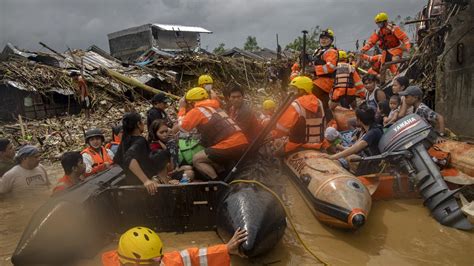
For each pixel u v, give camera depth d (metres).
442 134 6.10
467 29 7.12
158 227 4.67
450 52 7.51
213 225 4.67
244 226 3.79
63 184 4.89
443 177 5.15
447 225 4.62
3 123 15.31
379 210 5.16
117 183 4.82
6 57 17.98
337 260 3.96
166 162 5.07
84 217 4.05
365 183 5.29
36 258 3.72
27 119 15.71
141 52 37.50
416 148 5.20
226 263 3.12
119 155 4.82
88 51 23.02
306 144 5.87
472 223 4.50
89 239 4.18
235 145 5.25
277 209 4.14
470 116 7.15
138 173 4.50
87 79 17.59
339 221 4.39
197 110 5.34
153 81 20.48
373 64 12.03
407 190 5.45
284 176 6.04
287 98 5.05
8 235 4.71
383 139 5.58
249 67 24.23
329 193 4.55
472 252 4.02
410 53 10.66
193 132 5.92
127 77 18.27
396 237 4.42
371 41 10.85
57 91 16.45
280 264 3.89
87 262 4.07
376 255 4.04
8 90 16.50
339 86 8.71
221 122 5.30
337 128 8.27
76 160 4.90
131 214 4.62
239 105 6.30
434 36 8.92
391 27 10.47
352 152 5.62
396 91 7.27
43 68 17.45
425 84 9.35
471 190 5.29
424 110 6.20
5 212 5.32
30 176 5.59
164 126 5.68
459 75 7.34
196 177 5.64
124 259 2.70
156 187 4.52
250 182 4.50
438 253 4.03
